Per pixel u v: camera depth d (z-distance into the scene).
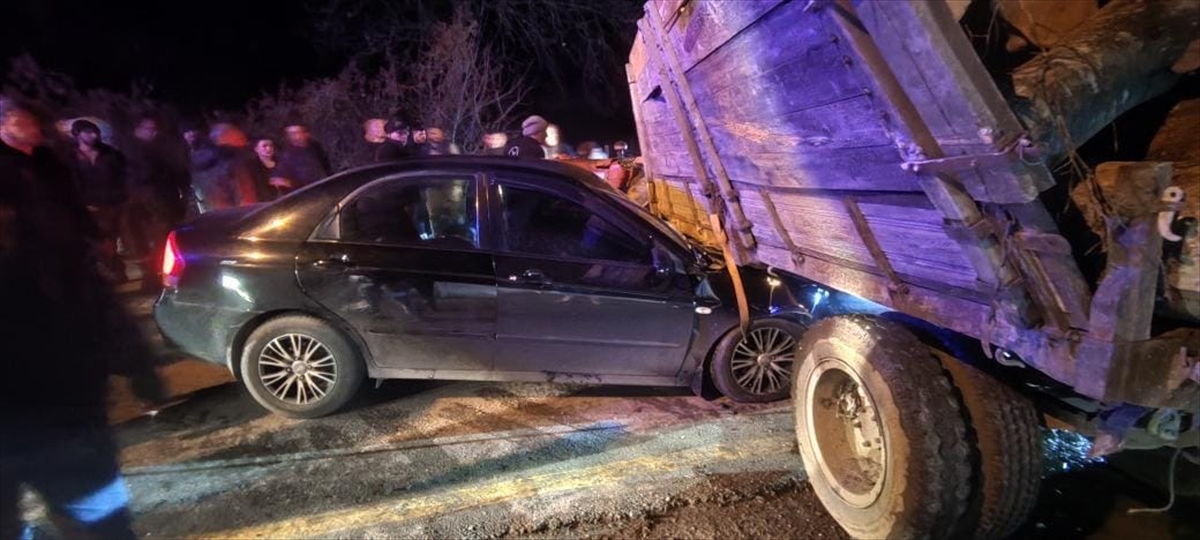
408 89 13.59
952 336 2.86
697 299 4.27
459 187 4.27
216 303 4.14
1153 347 1.94
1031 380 2.75
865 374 2.82
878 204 2.53
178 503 3.48
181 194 8.15
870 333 2.88
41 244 3.33
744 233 3.97
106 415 3.32
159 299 4.27
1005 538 3.02
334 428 4.26
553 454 3.96
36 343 3.13
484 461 3.88
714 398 4.68
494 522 3.34
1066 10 2.28
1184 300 1.93
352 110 13.16
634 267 4.24
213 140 7.59
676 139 4.79
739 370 4.45
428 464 3.85
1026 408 2.70
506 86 15.34
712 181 4.14
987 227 2.04
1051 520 3.25
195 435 4.18
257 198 7.43
